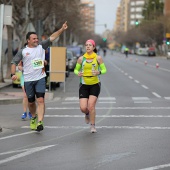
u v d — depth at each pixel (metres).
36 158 14.59
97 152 15.43
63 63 41.06
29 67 19.05
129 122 22.53
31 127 20.20
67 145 16.70
